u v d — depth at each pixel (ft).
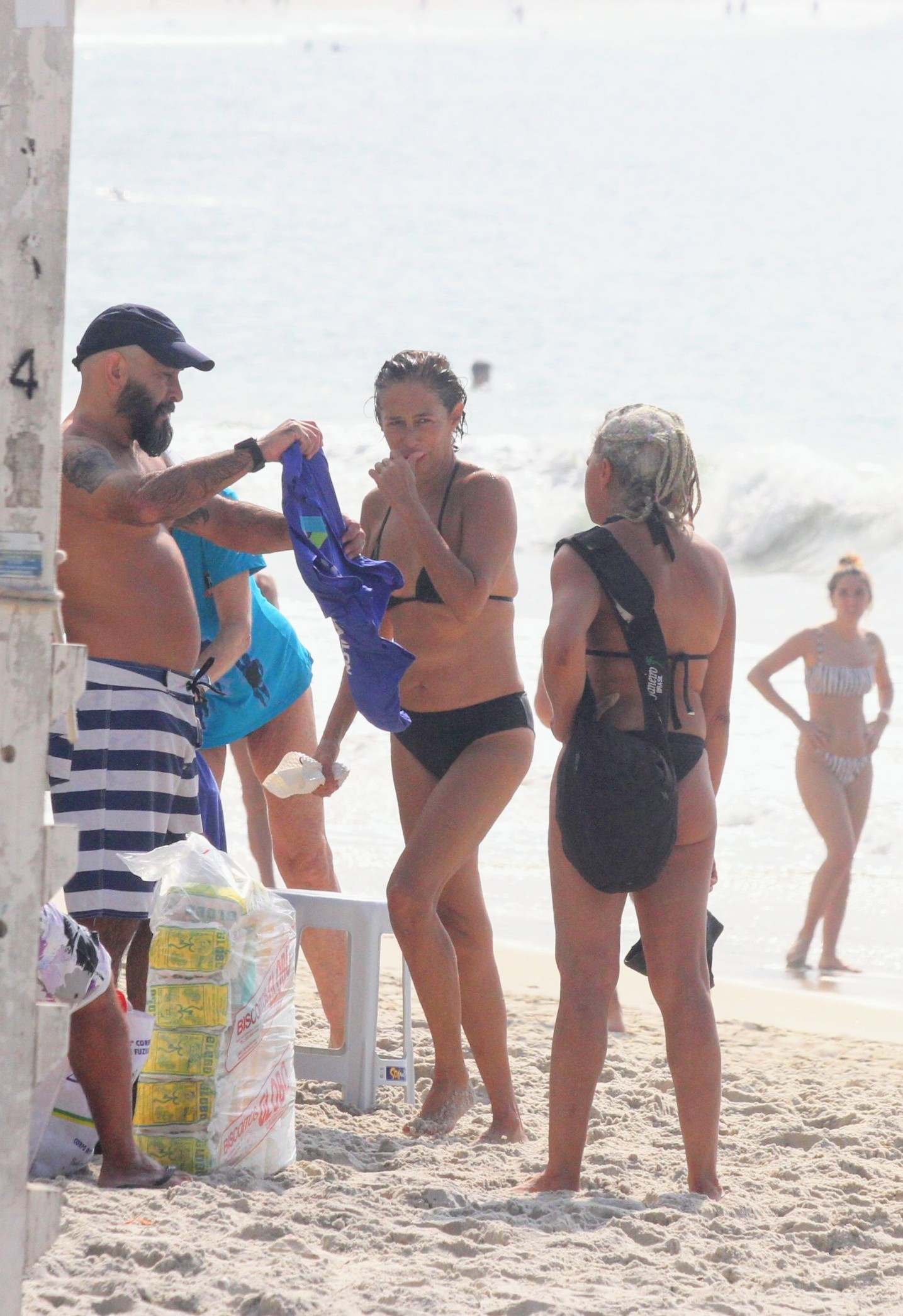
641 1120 54.08
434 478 50.98
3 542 25.54
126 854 43.70
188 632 46.44
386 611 51.65
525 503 252.01
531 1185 43.88
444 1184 43.14
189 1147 42.24
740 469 226.17
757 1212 42.68
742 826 113.80
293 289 512.63
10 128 24.90
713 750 45.98
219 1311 32.27
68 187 25.29
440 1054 51.31
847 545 210.59
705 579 44.70
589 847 42.19
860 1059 67.51
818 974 85.92
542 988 78.28
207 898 43.09
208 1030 42.78
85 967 38.75
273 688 59.47
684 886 43.98
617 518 44.60
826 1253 39.86
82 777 43.98
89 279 519.60
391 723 48.78
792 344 398.21
